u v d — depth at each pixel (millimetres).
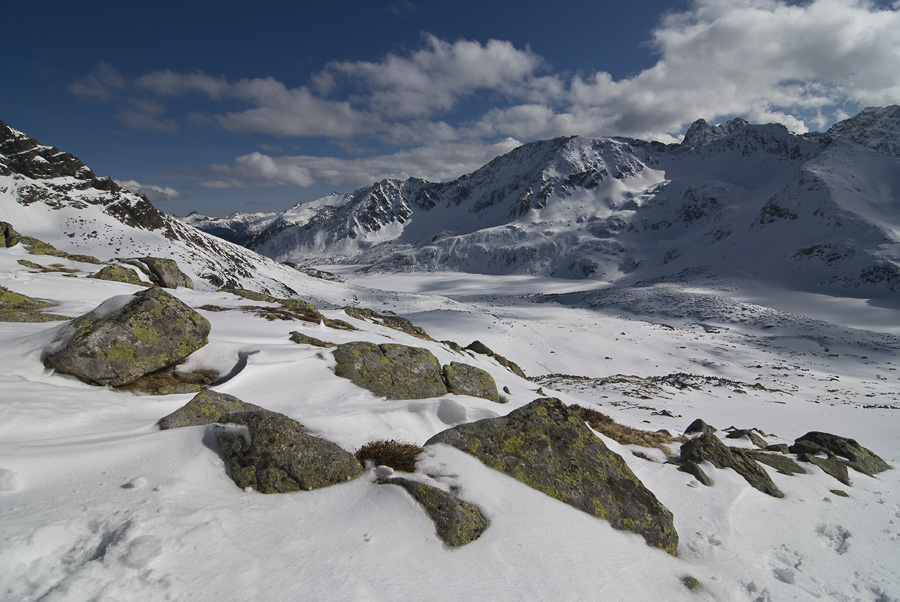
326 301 161500
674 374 77688
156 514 5309
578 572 6070
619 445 12570
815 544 9125
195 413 8062
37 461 5754
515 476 7719
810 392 68812
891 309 165250
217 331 17375
